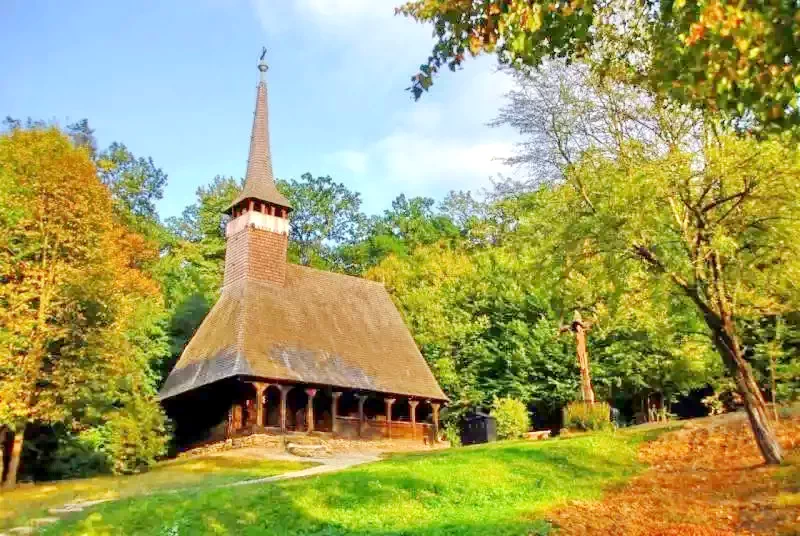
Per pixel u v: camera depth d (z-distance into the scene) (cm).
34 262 2659
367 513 1590
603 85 1783
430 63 905
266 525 1520
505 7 796
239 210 4191
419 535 1296
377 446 3825
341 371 3828
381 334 4350
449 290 5000
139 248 4750
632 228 1647
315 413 3788
